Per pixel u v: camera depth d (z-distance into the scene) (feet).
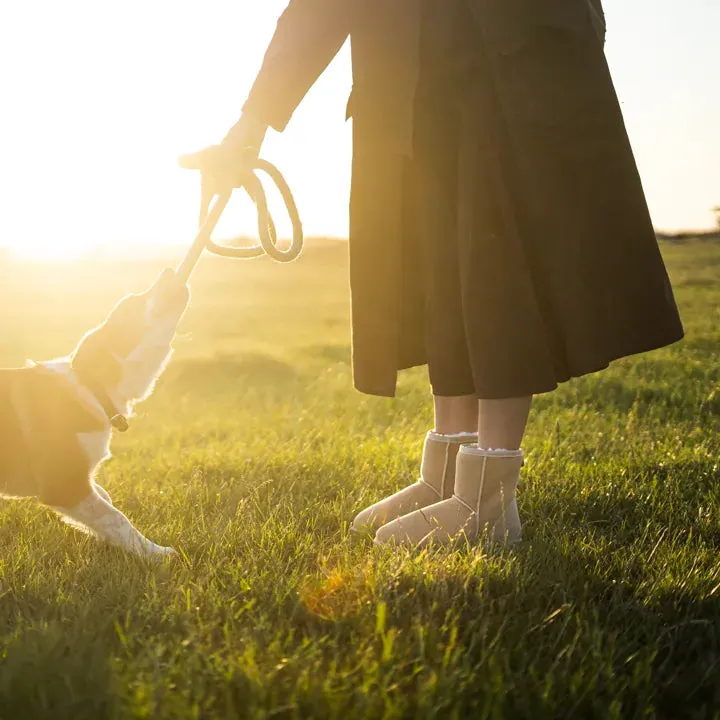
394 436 21.97
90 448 11.93
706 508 12.55
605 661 7.29
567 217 9.79
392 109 10.34
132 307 12.41
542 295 9.99
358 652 7.23
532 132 9.68
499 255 9.79
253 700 6.57
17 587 9.50
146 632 8.07
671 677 7.23
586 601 8.91
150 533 12.30
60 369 12.16
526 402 10.48
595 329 9.83
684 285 73.36
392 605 8.34
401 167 10.77
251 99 10.54
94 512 11.59
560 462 16.22
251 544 11.00
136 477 16.89
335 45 10.60
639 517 12.48
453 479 11.75
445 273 10.53
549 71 9.67
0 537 12.37
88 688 6.92
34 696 6.95
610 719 6.52
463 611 8.32
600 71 9.87
